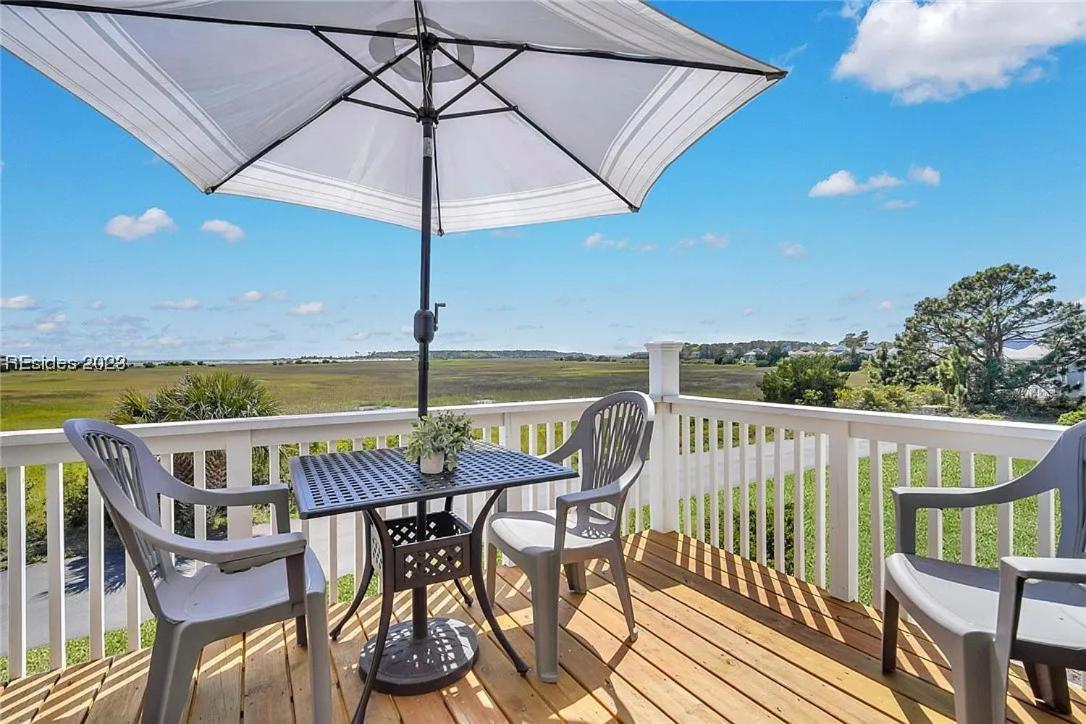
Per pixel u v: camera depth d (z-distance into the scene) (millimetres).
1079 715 1808
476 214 3189
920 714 1824
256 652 2277
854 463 2662
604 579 2977
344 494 1790
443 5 1791
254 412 8094
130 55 1876
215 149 2426
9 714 1920
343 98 2373
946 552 3781
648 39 1795
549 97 2367
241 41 1946
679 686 2010
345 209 3055
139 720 1890
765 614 2553
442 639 2258
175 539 1534
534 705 1916
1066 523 1792
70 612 5121
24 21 1673
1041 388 8836
